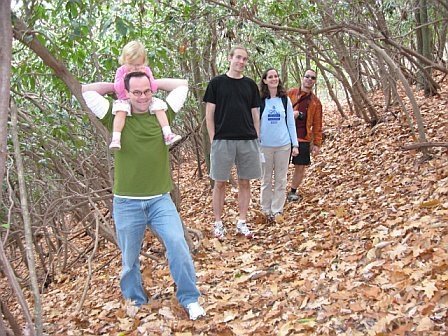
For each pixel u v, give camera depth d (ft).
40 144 17.87
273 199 21.50
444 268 11.98
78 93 14.17
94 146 21.54
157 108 12.30
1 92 8.12
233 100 17.97
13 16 12.61
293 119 20.90
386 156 25.88
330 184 25.67
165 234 12.48
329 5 24.49
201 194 33.32
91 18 16.71
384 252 14.28
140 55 12.28
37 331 8.77
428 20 33.76
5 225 10.48
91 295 18.12
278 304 13.01
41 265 24.94
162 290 15.33
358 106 33.76
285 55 35.45
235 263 17.11
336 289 13.00
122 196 12.50
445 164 20.16
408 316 10.66
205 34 25.77
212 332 12.26
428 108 31.27
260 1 24.35
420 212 16.29
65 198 17.88
